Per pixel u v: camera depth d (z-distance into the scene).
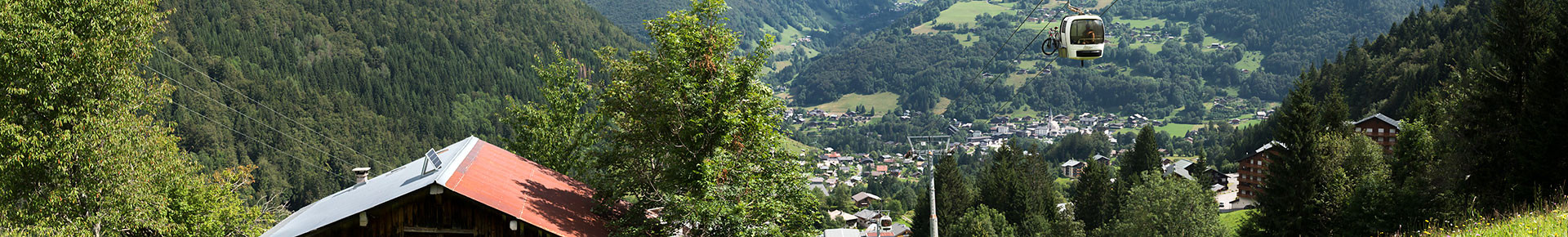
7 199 31.41
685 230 29.50
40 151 31.31
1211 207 70.75
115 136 32.59
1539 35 44.22
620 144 32.78
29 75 30.98
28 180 32.41
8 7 30.66
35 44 30.92
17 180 31.61
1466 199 42.03
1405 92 156.25
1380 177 48.72
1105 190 102.94
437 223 25.30
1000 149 122.44
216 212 39.19
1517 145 39.91
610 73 40.56
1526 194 38.41
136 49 33.97
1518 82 44.69
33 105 31.86
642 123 31.23
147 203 34.16
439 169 26.55
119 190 32.78
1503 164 42.38
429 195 25.27
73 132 32.00
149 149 34.09
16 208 31.97
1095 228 101.38
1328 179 56.09
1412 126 55.62
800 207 30.95
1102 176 103.38
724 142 28.50
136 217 33.56
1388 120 99.25
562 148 45.56
